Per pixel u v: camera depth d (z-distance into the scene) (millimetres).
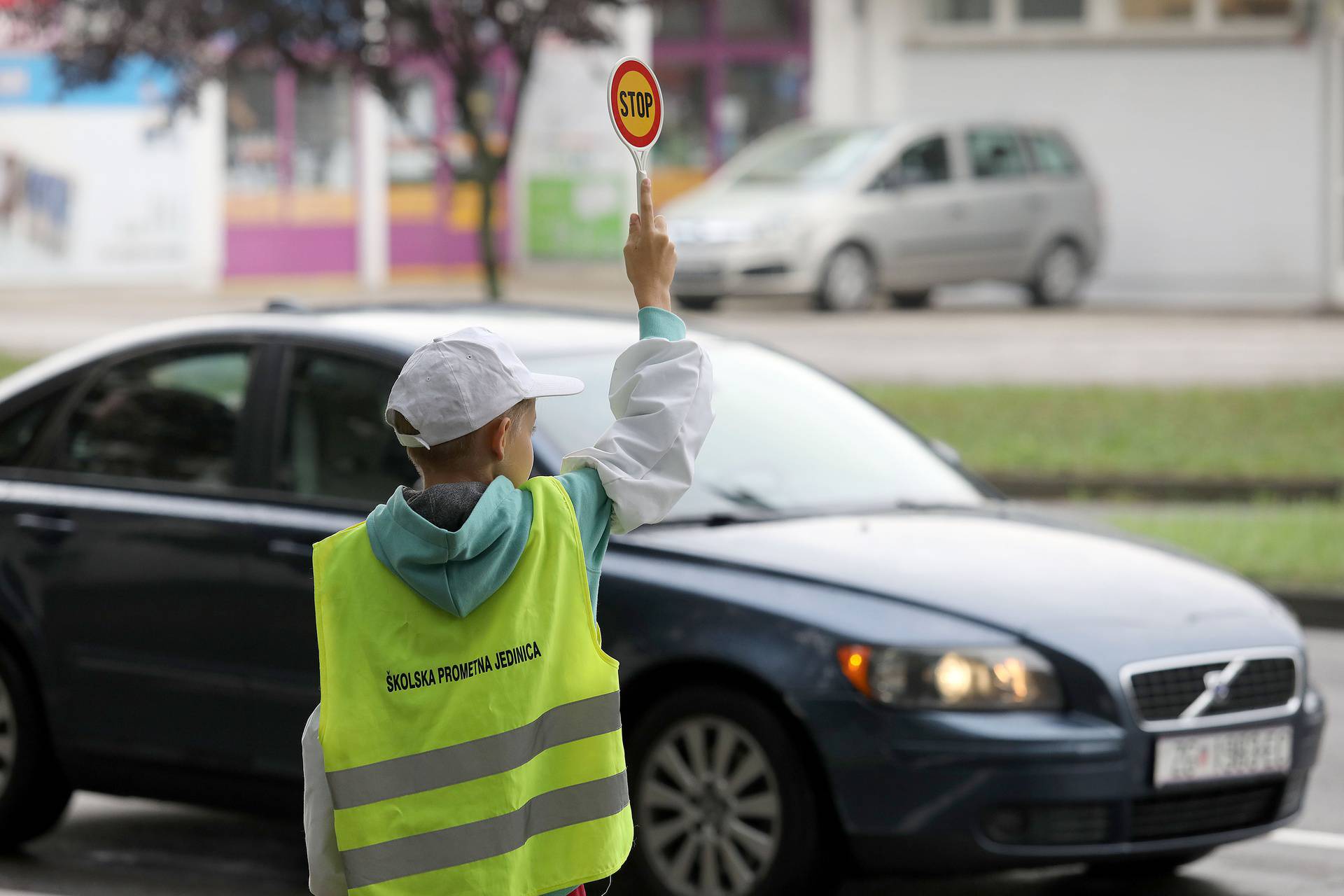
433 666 7242
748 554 13562
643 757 13477
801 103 75625
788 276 55344
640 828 13500
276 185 71562
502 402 7379
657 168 75125
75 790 15680
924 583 13344
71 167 68375
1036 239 59781
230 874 15141
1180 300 66062
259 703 14375
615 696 7430
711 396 8039
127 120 68438
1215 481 33188
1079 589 13648
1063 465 34281
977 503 15820
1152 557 14734
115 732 15070
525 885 7254
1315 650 23922
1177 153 65938
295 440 15047
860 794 12641
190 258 69438
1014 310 60000
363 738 7234
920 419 38188
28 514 15594
